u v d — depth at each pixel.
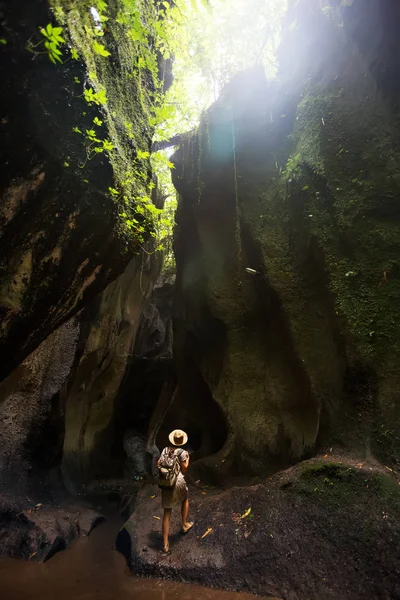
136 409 14.98
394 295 5.68
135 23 5.60
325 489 4.71
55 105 4.00
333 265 6.33
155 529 5.54
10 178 3.90
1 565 5.09
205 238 9.38
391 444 4.89
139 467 11.56
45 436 7.62
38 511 6.30
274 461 6.77
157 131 9.03
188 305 9.90
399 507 4.18
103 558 5.43
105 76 5.21
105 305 9.77
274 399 7.07
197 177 9.67
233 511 5.21
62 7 3.92
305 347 6.60
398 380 5.23
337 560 4.07
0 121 3.66
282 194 8.09
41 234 4.38
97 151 4.45
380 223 6.17
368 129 6.63
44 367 7.61
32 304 4.60
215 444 9.53
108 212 4.88
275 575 4.23
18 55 3.52
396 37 5.84
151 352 18.14
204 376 9.35
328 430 5.75
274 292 7.29
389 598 3.59
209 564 4.56
